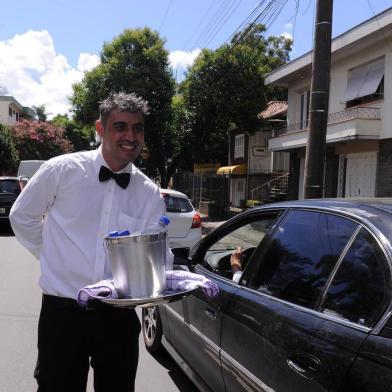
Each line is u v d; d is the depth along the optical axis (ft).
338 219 8.59
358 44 45.16
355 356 6.57
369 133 44.09
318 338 7.36
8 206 48.26
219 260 12.58
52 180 8.16
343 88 50.44
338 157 52.13
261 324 8.82
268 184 75.77
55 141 147.95
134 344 8.72
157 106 68.85
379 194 44.88
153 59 67.46
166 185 75.36
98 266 8.18
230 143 94.07
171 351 14.24
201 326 11.48
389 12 39.83
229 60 63.31
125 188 8.48
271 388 8.22
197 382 12.01
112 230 8.32
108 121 8.25
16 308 20.88
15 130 143.74
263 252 10.23
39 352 8.39
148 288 7.36
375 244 7.43
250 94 63.77
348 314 7.27
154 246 7.35
